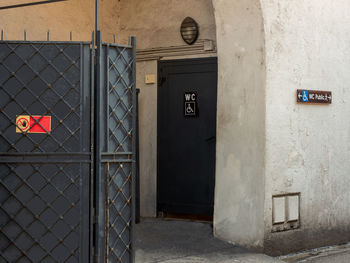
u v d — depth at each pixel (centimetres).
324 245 626
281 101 575
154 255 543
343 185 648
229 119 607
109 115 429
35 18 623
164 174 727
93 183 425
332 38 632
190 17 704
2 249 421
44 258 423
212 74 696
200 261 526
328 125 628
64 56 420
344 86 647
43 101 420
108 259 430
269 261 532
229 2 588
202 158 703
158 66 733
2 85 419
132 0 756
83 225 420
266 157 559
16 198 420
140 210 742
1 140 420
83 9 698
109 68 428
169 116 725
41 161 418
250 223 575
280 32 573
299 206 596
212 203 695
